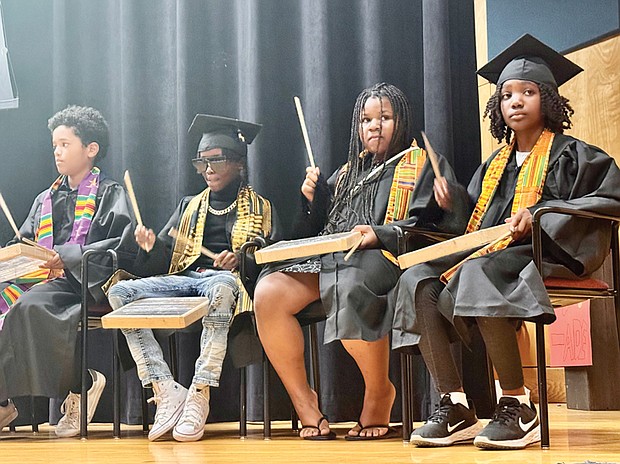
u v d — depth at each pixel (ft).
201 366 10.67
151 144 13.97
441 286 9.11
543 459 7.33
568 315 14.49
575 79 14.94
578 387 14.23
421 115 13.25
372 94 10.96
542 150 9.63
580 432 10.06
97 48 14.38
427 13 12.65
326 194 11.13
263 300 10.37
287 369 10.55
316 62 13.25
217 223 12.18
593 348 13.93
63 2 14.25
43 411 13.65
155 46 14.08
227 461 7.68
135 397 13.44
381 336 9.84
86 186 12.53
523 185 9.55
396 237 9.77
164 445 9.91
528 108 9.67
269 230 12.11
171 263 11.95
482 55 15.28
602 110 14.52
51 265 11.23
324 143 13.17
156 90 14.05
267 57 13.55
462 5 13.05
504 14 14.70
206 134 12.28
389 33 13.34
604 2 13.50
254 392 13.03
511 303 8.15
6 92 14.24
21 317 11.15
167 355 13.37
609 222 9.08
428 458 7.66
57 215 12.61
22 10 14.48
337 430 12.00
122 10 13.97
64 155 12.51
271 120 13.50
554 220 8.82
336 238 9.45
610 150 14.42
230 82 13.94
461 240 8.55
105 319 9.80
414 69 13.30
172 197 13.93
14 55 14.39
